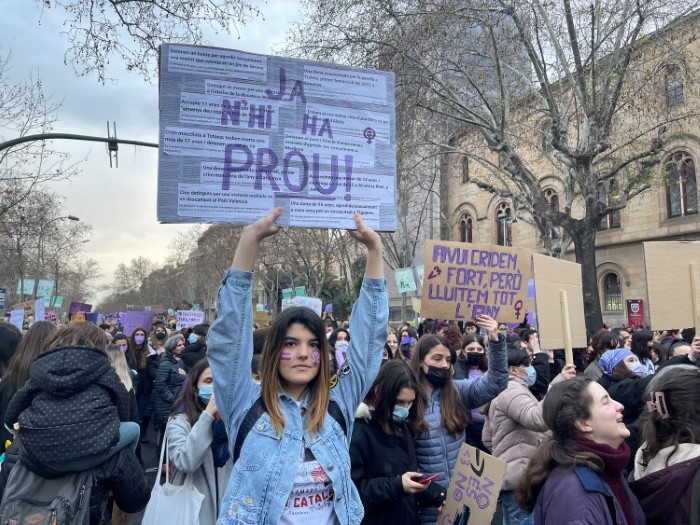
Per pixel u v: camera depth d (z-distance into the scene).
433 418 3.64
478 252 4.75
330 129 2.89
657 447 2.45
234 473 2.02
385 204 2.94
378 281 2.48
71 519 2.72
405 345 9.98
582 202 22.28
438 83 13.84
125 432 2.98
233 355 2.16
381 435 3.23
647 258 5.07
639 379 4.36
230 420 2.15
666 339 9.18
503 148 13.59
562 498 2.13
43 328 4.02
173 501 2.90
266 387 2.11
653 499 2.28
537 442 3.98
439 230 33.97
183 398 3.27
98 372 2.92
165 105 2.69
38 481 2.76
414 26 13.30
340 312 40.81
